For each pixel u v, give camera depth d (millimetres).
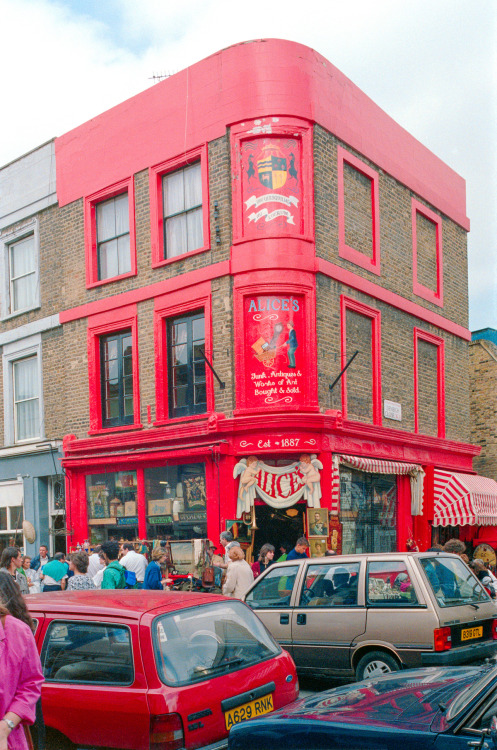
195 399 14547
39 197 18266
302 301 13562
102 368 16594
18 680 3453
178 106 14930
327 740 3506
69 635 5074
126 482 15516
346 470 14234
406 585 7570
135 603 5184
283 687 5328
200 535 13883
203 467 13977
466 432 19547
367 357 15484
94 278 16719
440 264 18734
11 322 19125
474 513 16672
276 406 13164
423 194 18109
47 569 10781
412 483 16422
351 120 15250
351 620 7797
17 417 19125
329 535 13109
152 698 4535
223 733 4762
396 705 3701
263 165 13641
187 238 14914
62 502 17375
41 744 4293
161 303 15023
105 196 16547
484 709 3250
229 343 13688
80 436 16688
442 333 18734
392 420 16062
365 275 15367
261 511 13516
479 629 7676
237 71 13945
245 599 8969
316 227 13852
